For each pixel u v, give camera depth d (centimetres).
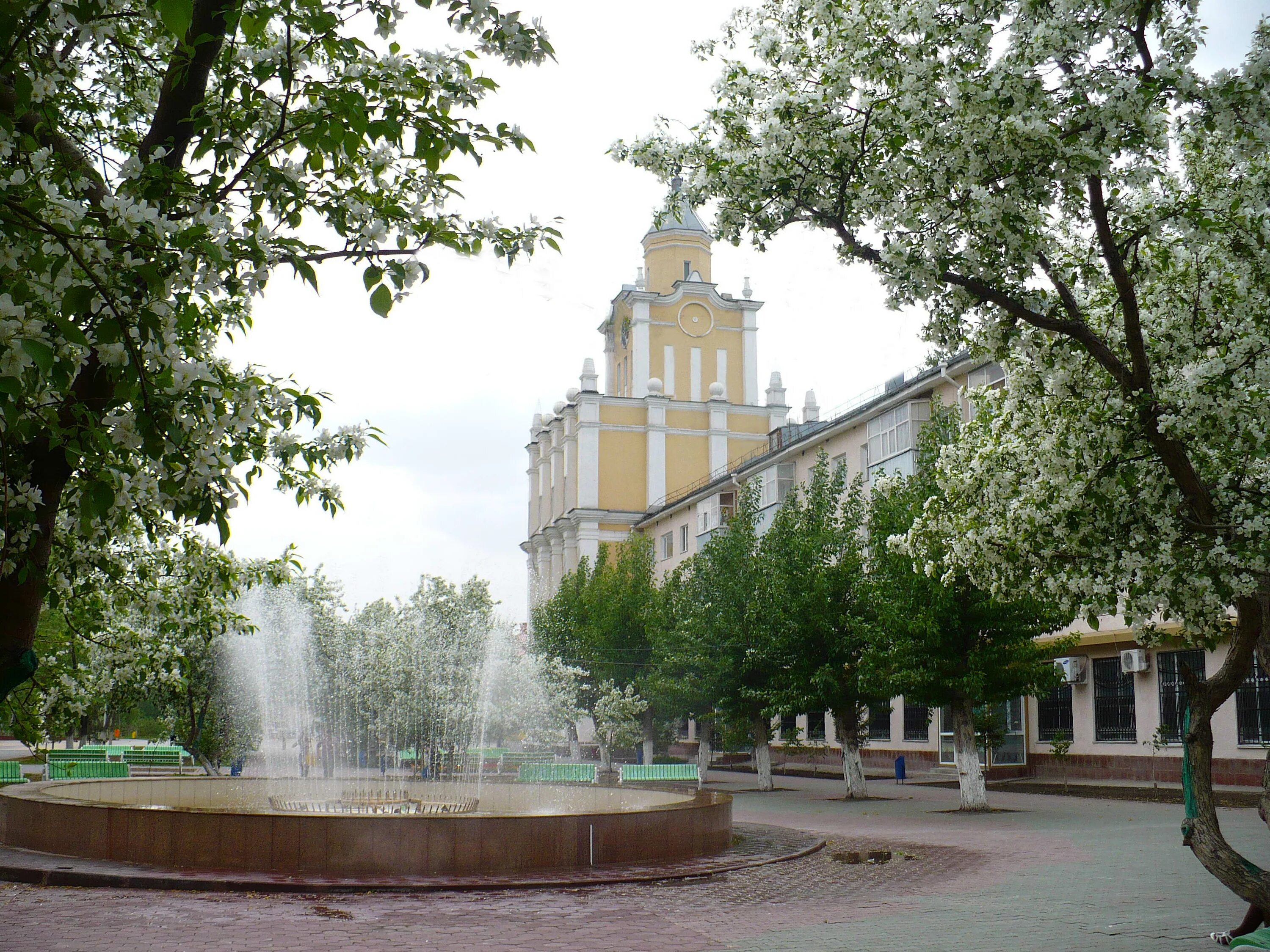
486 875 1164
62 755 3025
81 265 360
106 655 1471
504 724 3172
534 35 521
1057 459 1023
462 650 3017
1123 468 967
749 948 815
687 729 5241
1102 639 2688
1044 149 715
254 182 523
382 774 2806
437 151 511
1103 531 989
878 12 792
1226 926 868
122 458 442
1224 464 967
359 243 532
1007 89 712
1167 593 984
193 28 481
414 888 1082
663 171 887
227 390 489
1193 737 682
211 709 2284
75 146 505
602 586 4119
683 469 5912
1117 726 2728
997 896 1062
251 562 1145
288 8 486
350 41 493
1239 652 759
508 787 1909
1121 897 1032
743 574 3062
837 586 2608
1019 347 863
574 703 3372
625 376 6384
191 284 425
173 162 497
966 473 1322
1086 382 961
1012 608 2078
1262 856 1277
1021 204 739
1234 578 779
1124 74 705
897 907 1007
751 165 829
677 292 6272
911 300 786
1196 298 987
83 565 765
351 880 1106
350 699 2861
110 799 1683
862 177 816
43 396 381
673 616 3706
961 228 773
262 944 823
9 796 1358
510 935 866
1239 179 943
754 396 6288
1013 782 2919
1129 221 818
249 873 1133
